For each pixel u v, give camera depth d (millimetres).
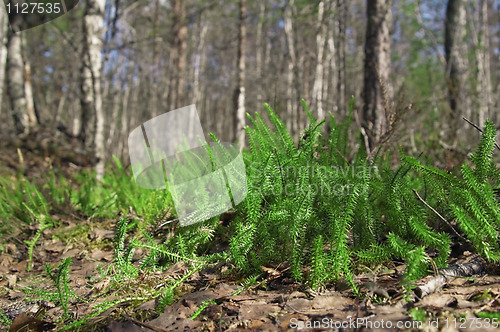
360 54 11570
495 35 17141
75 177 5465
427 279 1611
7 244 2977
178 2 14102
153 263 1951
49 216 3273
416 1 13969
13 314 1902
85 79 8625
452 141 4637
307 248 1986
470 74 10398
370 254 1747
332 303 1552
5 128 13078
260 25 17188
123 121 19172
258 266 1890
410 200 1918
